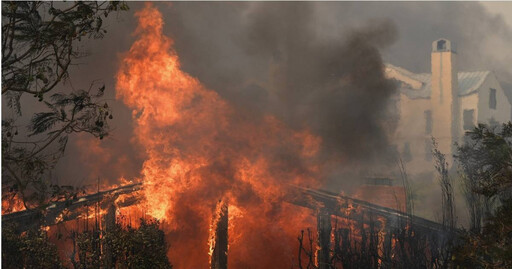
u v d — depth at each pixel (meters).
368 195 32.97
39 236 17.38
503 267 12.07
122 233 18.88
